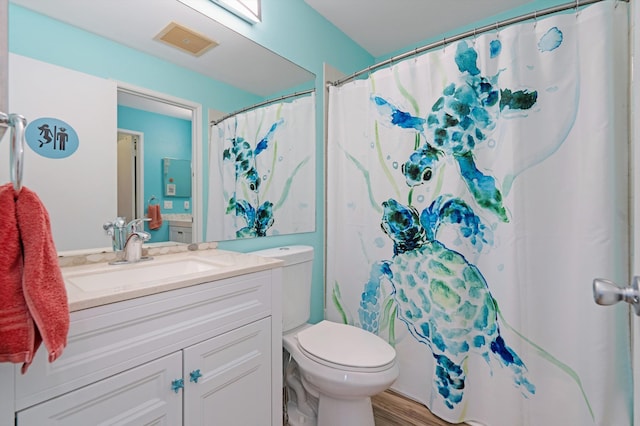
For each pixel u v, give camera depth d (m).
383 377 1.19
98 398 0.73
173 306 0.87
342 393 1.21
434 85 1.53
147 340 0.81
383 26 2.07
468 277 1.45
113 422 0.75
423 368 1.60
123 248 1.14
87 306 0.70
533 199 1.30
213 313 0.97
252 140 1.59
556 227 1.27
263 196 1.65
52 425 0.66
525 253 1.31
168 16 1.26
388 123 1.71
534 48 1.30
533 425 1.31
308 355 1.31
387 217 1.73
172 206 1.29
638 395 0.50
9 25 0.90
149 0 1.21
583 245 1.19
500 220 1.37
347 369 1.20
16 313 0.57
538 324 1.30
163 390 0.85
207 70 1.39
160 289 0.83
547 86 1.27
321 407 1.36
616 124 1.15
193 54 1.35
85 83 1.05
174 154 1.29
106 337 0.74
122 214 1.14
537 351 1.30
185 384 0.89
